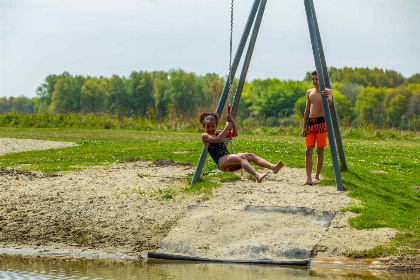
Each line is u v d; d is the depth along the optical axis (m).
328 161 17.20
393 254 9.25
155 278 8.23
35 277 8.21
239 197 12.25
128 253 10.02
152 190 13.23
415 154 20.50
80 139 27.16
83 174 15.41
